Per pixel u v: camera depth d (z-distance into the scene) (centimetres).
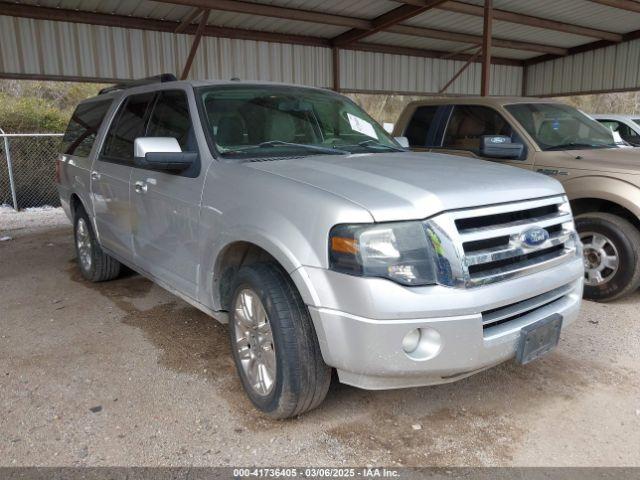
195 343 388
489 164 340
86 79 1019
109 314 448
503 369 348
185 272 346
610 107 3488
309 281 247
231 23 1108
